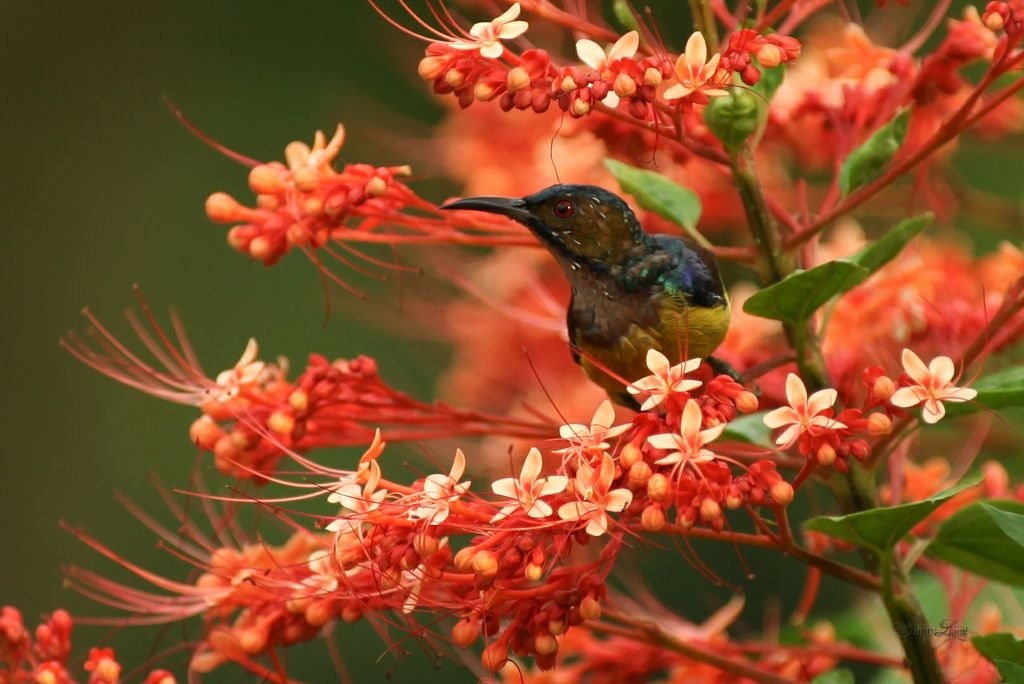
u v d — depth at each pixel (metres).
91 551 19.23
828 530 6.80
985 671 7.91
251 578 7.30
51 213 21.03
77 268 20.77
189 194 21.08
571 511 6.06
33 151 21.28
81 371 20.30
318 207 7.73
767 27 7.55
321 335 19.30
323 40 21.06
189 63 21.47
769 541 6.68
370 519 6.39
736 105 7.30
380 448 6.54
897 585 7.13
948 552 7.33
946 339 8.62
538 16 7.55
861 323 8.66
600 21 8.16
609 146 8.34
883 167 7.53
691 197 8.08
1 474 19.80
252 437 7.84
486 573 6.05
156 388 8.18
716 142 8.30
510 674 8.17
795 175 12.05
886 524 6.68
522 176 11.38
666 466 6.19
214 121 21.22
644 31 7.44
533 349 11.84
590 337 8.14
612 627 7.45
